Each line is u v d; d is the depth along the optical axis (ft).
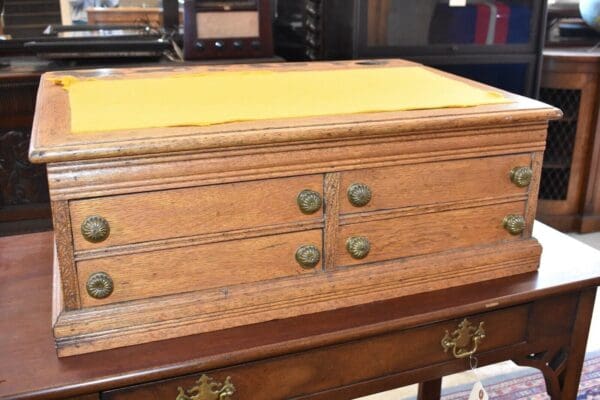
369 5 7.14
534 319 3.56
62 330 2.80
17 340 2.95
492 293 3.39
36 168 7.84
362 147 3.05
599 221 9.47
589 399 5.71
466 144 3.26
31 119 7.48
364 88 3.78
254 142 2.80
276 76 4.21
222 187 2.87
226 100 3.39
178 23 8.27
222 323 3.03
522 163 3.44
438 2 7.43
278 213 3.01
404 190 3.22
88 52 6.73
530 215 3.57
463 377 6.15
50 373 2.71
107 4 8.39
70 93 3.56
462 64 7.79
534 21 7.89
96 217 2.70
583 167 9.22
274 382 3.07
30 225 8.03
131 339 2.89
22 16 8.16
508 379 6.10
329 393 3.21
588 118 8.95
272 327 3.06
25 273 3.64
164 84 3.86
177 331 2.96
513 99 3.50
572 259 3.79
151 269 2.88
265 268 3.08
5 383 2.65
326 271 3.20
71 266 2.75
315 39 7.48
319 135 2.89
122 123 2.85
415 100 3.42
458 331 3.36
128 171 2.69
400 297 3.35
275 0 8.80
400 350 3.29
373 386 3.30
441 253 3.43
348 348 3.16
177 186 2.78
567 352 3.74
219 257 2.98
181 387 2.88
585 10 8.95
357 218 3.17
